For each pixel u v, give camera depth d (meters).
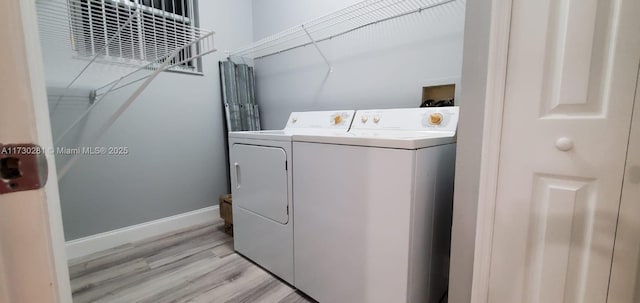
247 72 2.73
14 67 0.29
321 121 1.99
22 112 0.30
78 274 1.66
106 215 2.00
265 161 1.61
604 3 0.70
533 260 0.86
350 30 2.02
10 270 0.31
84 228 1.91
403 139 1.02
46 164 0.33
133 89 2.06
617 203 0.73
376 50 1.91
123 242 2.07
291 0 2.39
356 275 1.21
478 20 0.87
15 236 0.31
